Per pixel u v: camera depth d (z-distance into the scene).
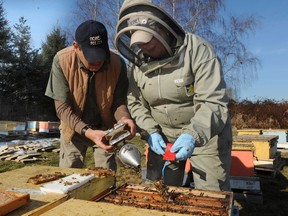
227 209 1.29
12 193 1.23
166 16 2.00
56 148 8.35
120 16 2.15
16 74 22.14
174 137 2.48
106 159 2.69
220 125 2.03
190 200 1.42
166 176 2.61
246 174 4.60
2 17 22.53
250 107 19.33
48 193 1.36
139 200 1.43
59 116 2.44
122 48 2.24
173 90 2.24
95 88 2.43
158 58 2.19
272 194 4.81
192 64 2.15
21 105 22.81
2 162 6.58
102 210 1.08
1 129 10.42
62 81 2.38
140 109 2.54
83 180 1.50
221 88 2.11
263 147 6.07
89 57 2.03
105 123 2.71
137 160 1.88
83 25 2.07
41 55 23.86
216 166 2.34
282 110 18.55
